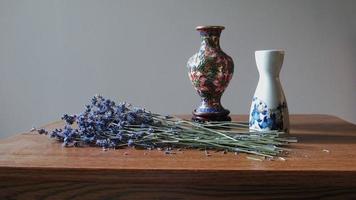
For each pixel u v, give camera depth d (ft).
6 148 2.23
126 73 4.87
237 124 2.70
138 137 2.26
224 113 2.89
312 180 1.77
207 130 2.41
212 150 2.20
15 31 4.91
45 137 2.54
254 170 1.79
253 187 1.79
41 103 4.97
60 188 1.85
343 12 4.70
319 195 1.78
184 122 2.54
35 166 1.85
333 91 4.80
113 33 4.83
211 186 1.80
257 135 2.35
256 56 2.47
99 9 4.82
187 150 2.20
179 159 2.00
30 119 5.00
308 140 2.43
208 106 2.91
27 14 4.88
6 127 5.03
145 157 2.04
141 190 1.83
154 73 4.84
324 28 4.73
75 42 4.87
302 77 4.80
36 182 1.85
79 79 4.91
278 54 2.41
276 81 2.46
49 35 4.89
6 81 4.98
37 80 4.95
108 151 2.17
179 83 4.83
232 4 4.73
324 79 4.79
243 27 4.75
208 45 2.86
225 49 4.78
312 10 4.71
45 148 2.24
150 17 4.78
